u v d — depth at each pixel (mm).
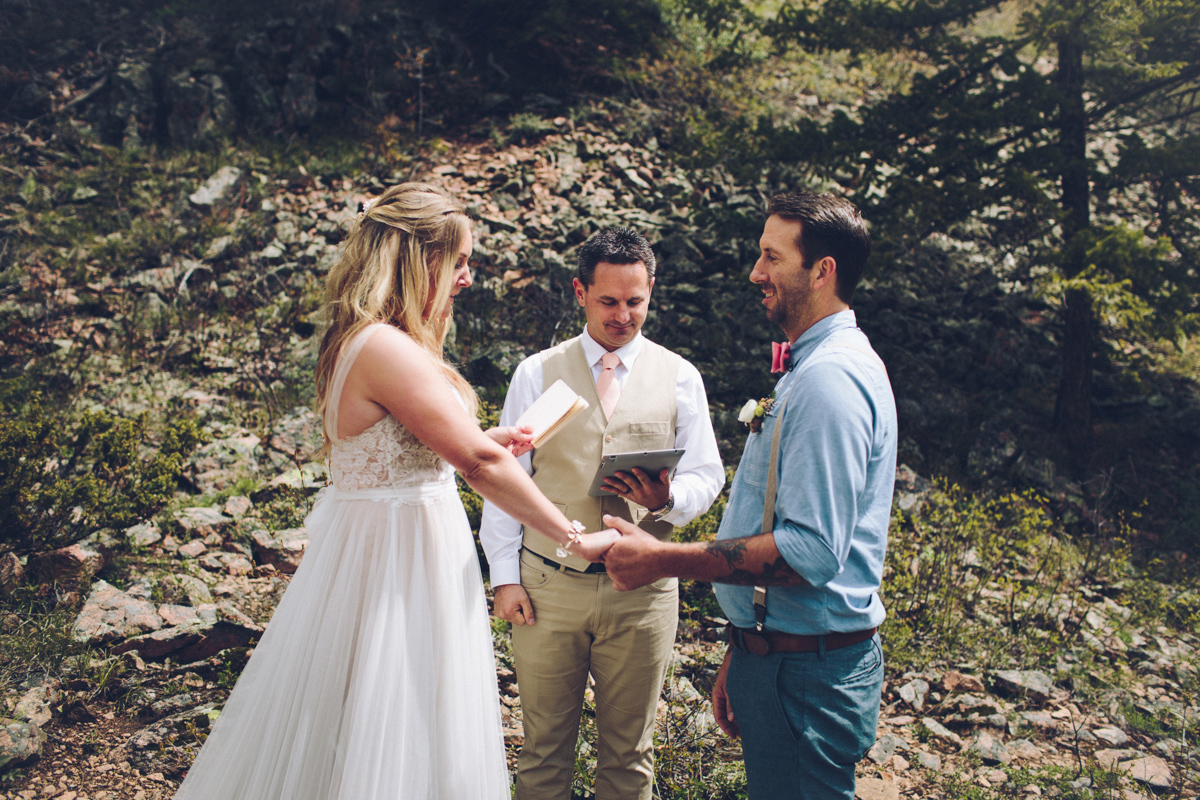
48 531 3658
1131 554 5684
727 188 9438
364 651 1735
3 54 9242
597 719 2326
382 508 1806
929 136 7285
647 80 11047
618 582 1705
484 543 2314
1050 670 3965
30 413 4883
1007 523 5656
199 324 6734
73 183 8102
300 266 7473
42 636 3076
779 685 1697
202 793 1815
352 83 10047
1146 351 8719
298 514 4402
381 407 1761
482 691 1902
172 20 10242
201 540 4074
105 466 3969
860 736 1714
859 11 7473
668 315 7488
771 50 12039
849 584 1669
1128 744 3383
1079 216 7188
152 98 9227
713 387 6793
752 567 1584
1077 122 7324
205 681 3104
